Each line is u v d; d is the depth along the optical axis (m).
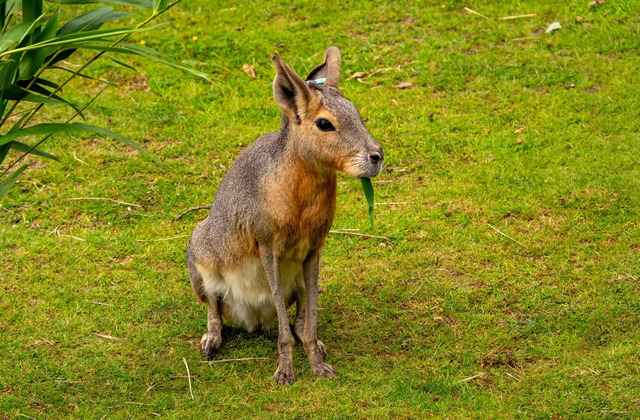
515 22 16.44
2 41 7.21
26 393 8.57
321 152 8.02
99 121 14.34
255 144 9.17
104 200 12.49
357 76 15.33
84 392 8.61
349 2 17.56
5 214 12.20
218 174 13.05
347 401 8.30
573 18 16.12
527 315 9.71
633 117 13.29
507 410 8.07
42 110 14.70
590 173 12.21
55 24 7.63
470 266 10.71
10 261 11.11
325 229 8.63
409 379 8.66
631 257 10.48
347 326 9.77
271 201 8.43
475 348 9.20
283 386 8.64
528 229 11.32
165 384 8.77
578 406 8.06
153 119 14.43
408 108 14.34
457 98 14.54
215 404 8.38
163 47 16.23
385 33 16.47
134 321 9.95
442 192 12.31
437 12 17.02
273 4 17.62
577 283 10.16
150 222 12.04
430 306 10.03
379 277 10.65
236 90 15.17
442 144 13.38
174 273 10.96
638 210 11.32
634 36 15.29
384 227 11.67
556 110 13.88
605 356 8.80
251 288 9.25
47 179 13.00
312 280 8.84
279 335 8.78
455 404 8.22
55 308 10.14
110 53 16.23
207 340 9.34
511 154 12.95
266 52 16.08
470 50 15.80
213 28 16.84
